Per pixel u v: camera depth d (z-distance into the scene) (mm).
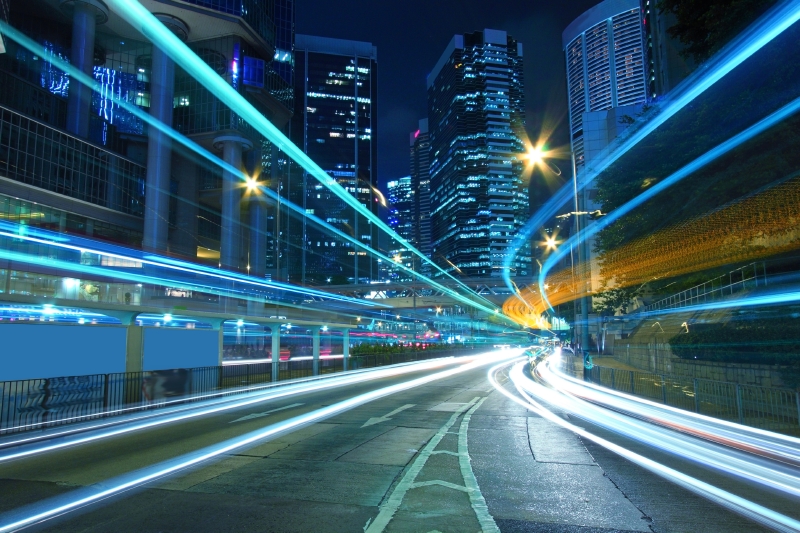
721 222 22188
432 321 156750
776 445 9898
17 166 63812
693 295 31516
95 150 77125
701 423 12547
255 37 100812
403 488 7094
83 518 5844
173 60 93000
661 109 28172
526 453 9391
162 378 17469
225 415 14492
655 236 28609
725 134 19594
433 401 17922
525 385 24859
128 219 84125
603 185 32969
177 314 19062
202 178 102438
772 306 18406
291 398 18969
